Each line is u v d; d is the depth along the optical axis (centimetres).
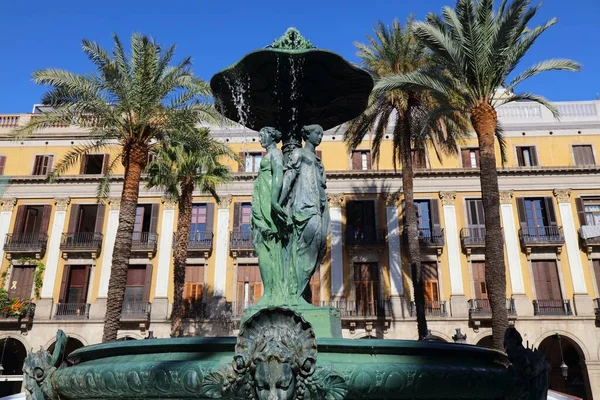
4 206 3475
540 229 3316
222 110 721
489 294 1544
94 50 1719
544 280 3256
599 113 3512
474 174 3406
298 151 575
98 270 3359
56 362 493
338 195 3416
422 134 1944
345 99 668
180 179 2414
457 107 1834
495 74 1647
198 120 1880
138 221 3462
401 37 2286
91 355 473
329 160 3516
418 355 414
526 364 428
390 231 3344
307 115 696
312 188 562
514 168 3384
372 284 3266
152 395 407
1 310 3131
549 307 3175
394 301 3197
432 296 3244
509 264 3269
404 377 387
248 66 612
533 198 3391
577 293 3183
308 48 604
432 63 2064
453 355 429
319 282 3262
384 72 2255
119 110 1764
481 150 1638
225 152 2278
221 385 377
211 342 414
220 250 3359
